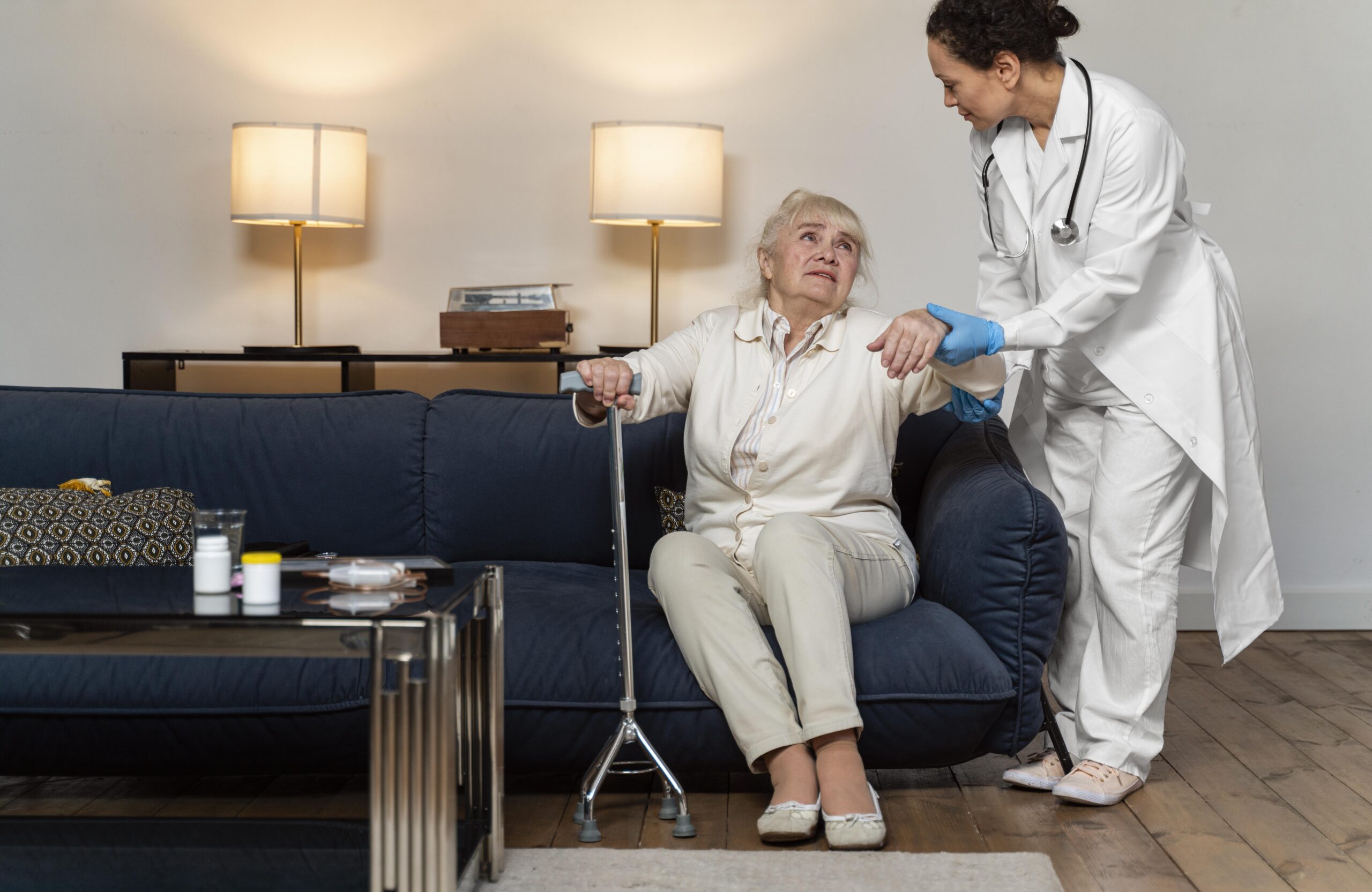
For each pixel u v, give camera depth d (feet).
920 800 6.64
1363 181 11.32
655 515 8.09
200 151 11.63
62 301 11.74
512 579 7.29
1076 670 7.18
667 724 6.30
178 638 4.34
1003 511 6.47
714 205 10.61
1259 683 9.53
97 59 11.57
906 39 11.44
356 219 10.83
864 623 6.62
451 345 10.77
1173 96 11.35
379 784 4.38
